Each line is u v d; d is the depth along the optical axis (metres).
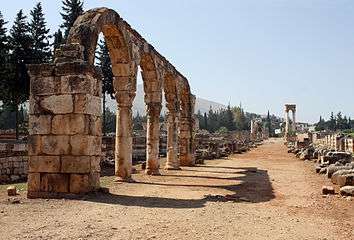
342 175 17.81
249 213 11.39
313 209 12.16
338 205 12.85
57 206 11.70
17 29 48.25
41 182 14.00
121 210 11.27
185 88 34.66
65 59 14.30
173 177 23.52
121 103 20.59
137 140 41.12
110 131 82.38
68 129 13.96
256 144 86.94
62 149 13.96
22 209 11.09
